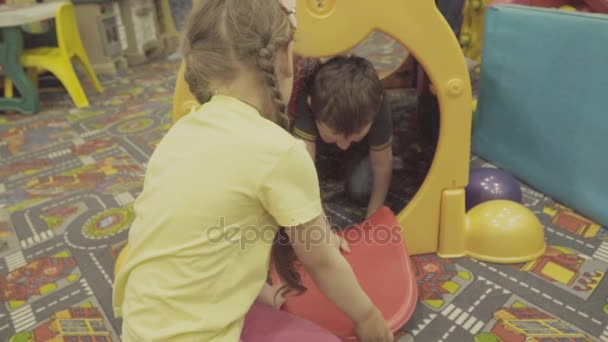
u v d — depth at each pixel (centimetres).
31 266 107
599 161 106
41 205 135
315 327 62
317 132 105
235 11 52
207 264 53
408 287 82
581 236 106
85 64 249
